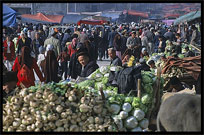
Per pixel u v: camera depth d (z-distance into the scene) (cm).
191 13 1500
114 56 998
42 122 657
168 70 879
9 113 661
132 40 1784
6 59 1586
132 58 790
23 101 671
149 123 735
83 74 923
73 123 670
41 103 669
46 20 4003
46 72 1017
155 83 738
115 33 2142
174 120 561
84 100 679
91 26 4194
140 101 718
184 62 871
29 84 876
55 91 686
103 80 783
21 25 3634
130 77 746
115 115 700
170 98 594
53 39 1465
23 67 878
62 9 7012
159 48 1888
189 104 549
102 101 690
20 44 1722
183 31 2939
